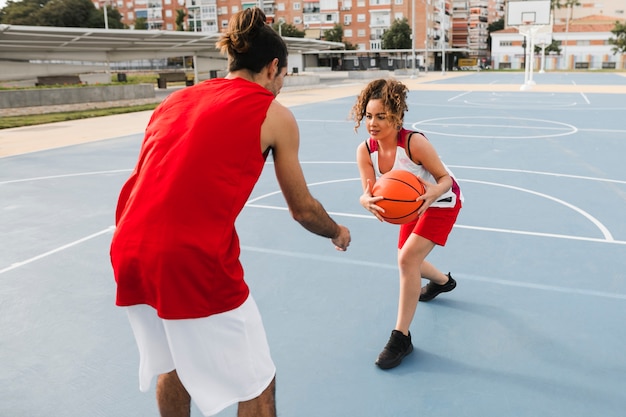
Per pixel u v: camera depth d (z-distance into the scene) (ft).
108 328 11.80
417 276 10.09
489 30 369.91
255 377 6.57
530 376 9.74
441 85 118.32
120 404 9.12
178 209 5.85
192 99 6.36
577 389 9.33
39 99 61.62
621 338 10.98
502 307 12.44
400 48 255.29
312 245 16.90
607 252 15.80
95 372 10.09
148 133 6.50
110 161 32.50
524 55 299.99
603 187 23.95
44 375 10.00
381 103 9.36
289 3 292.61
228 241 6.15
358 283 13.97
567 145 35.96
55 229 19.15
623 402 8.96
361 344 10.96
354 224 19.16
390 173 9.43
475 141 38.19
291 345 10.95
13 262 15.89
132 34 84.33
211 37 94.63
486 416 8.64
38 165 31.37
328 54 274.77
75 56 97.09
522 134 41.50
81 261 15.93
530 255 15.69
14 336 11.46
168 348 6.67
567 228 18.15
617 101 71.10
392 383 9.61
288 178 6.52
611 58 282.77
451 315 12.09
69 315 12.43
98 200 23.25
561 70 257.55
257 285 13.92
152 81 134.51
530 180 25.61
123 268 6.19
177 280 5.90
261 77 6.57
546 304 12.55
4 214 21.20
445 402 9.04
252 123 6.03
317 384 9.61
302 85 106.42
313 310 12.47
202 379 6.32
